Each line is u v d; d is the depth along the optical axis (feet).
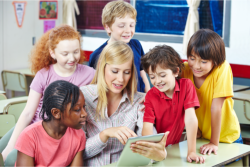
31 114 5.49
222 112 5.18
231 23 10.77
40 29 14.97
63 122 3.92
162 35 12.67
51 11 14.98
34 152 4.00
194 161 4.30
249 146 4.94
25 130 4.02
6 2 13.70
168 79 4.49
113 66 4.47
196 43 4.72
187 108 4.63
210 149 4.63
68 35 5.39
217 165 4.19
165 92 4.78
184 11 12.02
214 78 4.95
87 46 14.82
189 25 11.33
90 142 4.50
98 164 4.70
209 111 5.11
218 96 4.87
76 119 3.86
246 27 10.44
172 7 12.24
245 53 10.59
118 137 4.24
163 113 4.81
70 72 5.80
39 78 5.65
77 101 3.82
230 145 4.99
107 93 4.87
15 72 12.85
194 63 4.83
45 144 4.03
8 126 6.64
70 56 5.43
